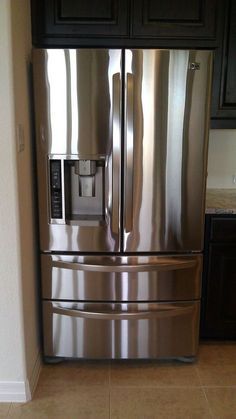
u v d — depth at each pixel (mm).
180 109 2010
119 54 1936
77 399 2043
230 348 2508
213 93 2309
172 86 1979
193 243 2188
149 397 2064
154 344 2287
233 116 2348
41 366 2312
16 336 1952
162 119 2012
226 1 2160
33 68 1956
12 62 1694
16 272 1881
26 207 1983
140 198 2098
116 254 2174
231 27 2203
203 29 2152
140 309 2238
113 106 1981
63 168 2066
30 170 2062
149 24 2115
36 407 1981
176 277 2211
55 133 2021
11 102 1716
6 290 1897
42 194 2102
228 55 2250
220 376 2238
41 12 2078
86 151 2037
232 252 2344
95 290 2203
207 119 2035
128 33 2121
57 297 2225
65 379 2203
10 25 1660
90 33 2111
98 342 2268
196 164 2082
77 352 2291
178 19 2127
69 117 2000
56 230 2139
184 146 2053
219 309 2436
